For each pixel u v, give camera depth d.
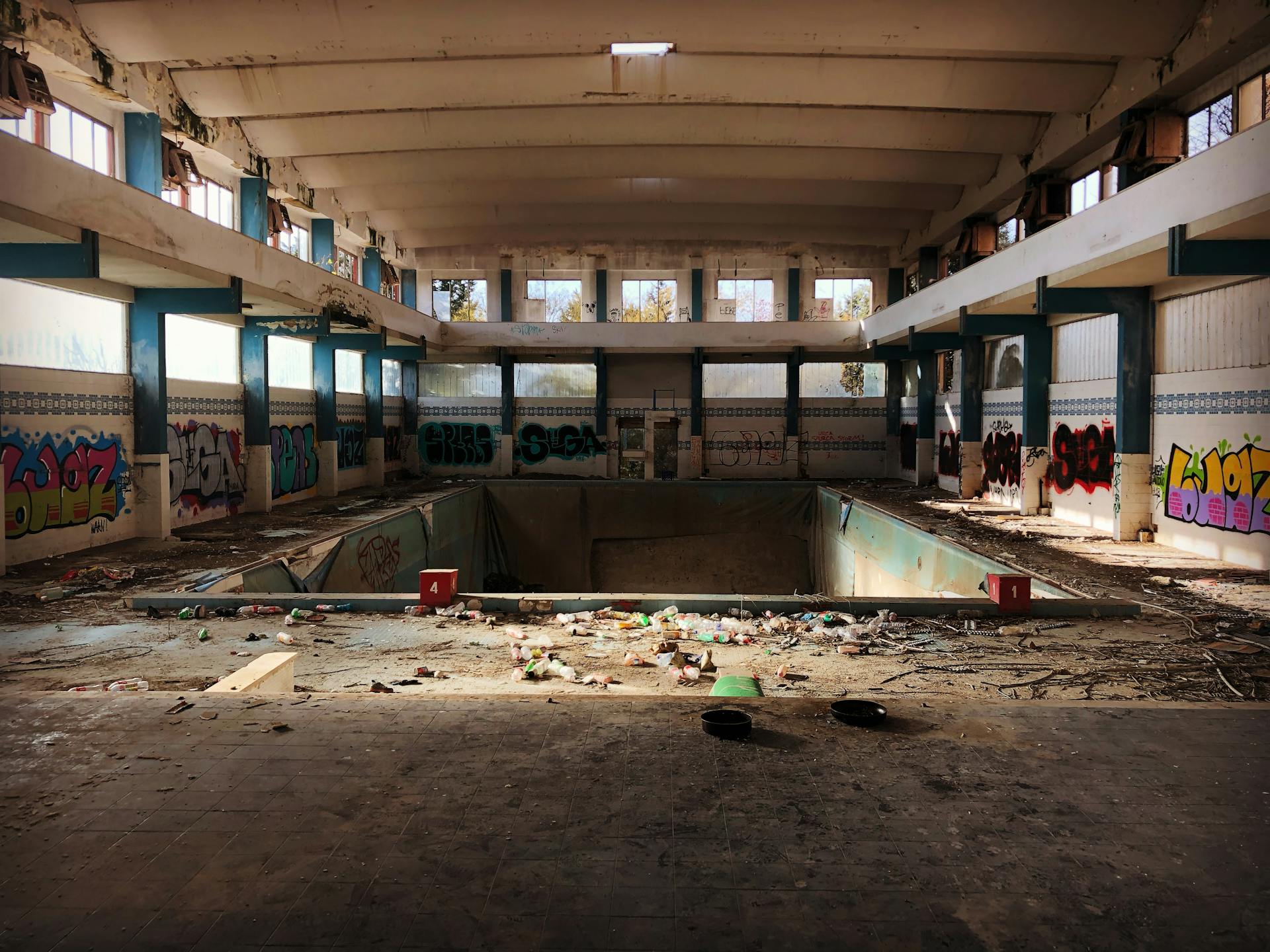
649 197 23.31
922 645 8.21
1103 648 8.07
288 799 4.30
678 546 26.67
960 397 22.97
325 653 7.90
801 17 13.23
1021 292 15.41
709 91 16.28
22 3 11.58
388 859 3.73
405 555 19.09
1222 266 10.50
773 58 15.87
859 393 30.55
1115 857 3.79
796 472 30.17
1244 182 9.29
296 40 13.56
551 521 26.84
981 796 4.39
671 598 9.58
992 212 21.91
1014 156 19.09
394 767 4.70
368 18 13.37
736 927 3.25
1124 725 5.44
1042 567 12.27
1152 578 11.31
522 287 29.91
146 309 14.93
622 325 28.81
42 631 8.64
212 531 15.98
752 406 30.30
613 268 29.67
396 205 23.58
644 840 3.91
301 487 22.02
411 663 7.60
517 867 3.67
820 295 29.42
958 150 18.36
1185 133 13.85
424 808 4.21
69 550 13.45
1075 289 14.55
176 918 3.30
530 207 25.55
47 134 12.75
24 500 12.51
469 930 3.22
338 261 24.97
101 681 6.96
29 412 12.62
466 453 30.80
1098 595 10.34
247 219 18.84
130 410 14.96
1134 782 4.57
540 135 18.78
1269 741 5.18
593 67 16.20
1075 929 3.25
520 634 8.51
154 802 4.27
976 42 13.25
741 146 20.56
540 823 4.06
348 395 25.62
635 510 26.72
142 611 9.51
